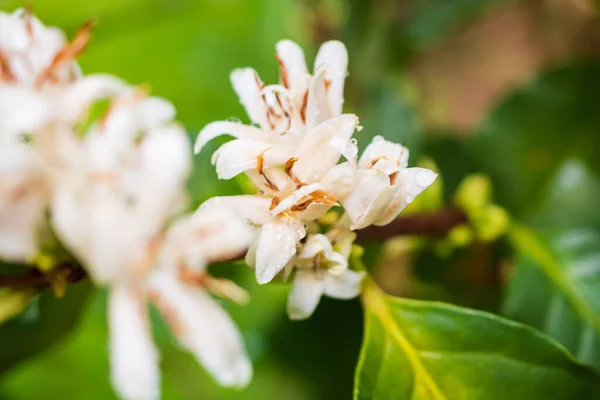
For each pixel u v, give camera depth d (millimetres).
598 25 487
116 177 173
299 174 197
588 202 326
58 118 174
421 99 504
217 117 401
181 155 173
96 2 412
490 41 538
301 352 337
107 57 408
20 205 172
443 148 352
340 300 331
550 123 336
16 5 375
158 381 173
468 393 218
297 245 197
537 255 276
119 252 171
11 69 183
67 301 236
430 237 280
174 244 177
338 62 207
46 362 338
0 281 190
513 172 338
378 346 220
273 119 202
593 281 269
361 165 203
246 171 199
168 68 412
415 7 447
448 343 220
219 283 181
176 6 416
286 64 206
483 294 336
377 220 203
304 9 444
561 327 263
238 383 174
